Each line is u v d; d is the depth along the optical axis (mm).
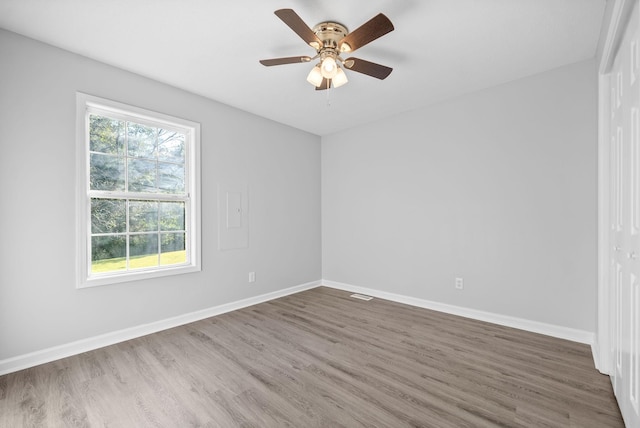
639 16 1308
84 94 2438
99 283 2516
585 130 2549
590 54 2447
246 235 3664
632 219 1477
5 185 2109
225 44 2293
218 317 3256
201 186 3217
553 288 2713
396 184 3814
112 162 2670
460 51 2383
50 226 2289
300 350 2459
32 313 2215
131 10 1911
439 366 2188
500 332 2805
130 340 2658
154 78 2820
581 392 1857
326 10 1918
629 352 1513
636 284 1401
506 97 2947
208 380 2021
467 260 3223
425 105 3508
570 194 2625
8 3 1830
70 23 2037
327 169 4621
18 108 2156
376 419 1632
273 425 1594
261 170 3850
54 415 1677
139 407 1745
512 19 1990
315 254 4602
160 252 2969
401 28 2088
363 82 2918
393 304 3701
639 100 1331
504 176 2975
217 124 3367
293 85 2979
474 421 1607
